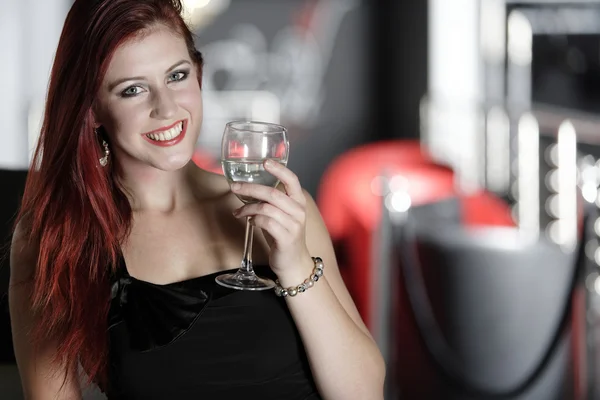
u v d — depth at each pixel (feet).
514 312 8.00
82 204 5.31
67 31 5.15
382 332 9.11
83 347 5.20
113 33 4.99
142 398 5.23
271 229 4.67
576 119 13.98
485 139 20.03
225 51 22.20
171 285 5.24
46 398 5.42
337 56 22.67
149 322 5.18
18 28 19.70
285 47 22.44
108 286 5.29
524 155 15.89
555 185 14.75
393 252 8.86
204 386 5.20
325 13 22.48
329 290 5.08
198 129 5.24
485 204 13.75
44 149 5.39
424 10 21.29
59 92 5.24
